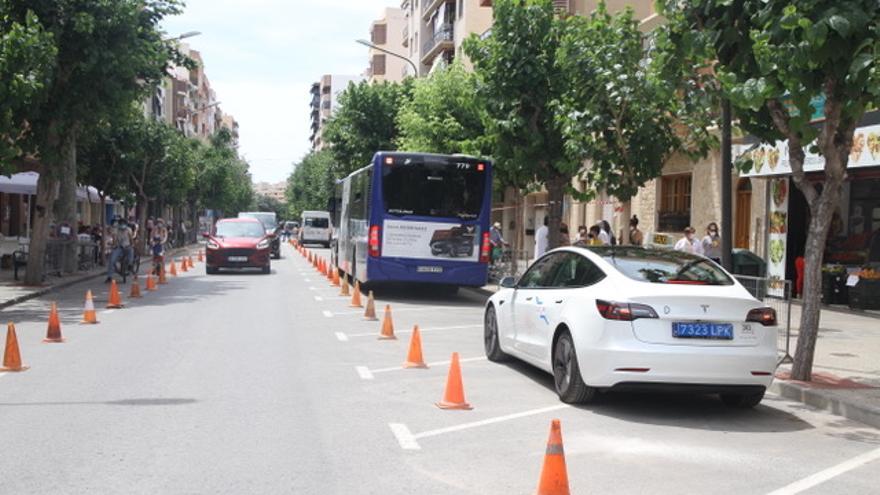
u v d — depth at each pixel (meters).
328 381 9.59
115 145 34.88
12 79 17.66
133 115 26.64
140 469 5.98
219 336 13.30
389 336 13.46
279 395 8.72
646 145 15.09
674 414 8.41
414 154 20.00
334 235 30.98
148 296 21.00
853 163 17.08
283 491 5.54
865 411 8.34
